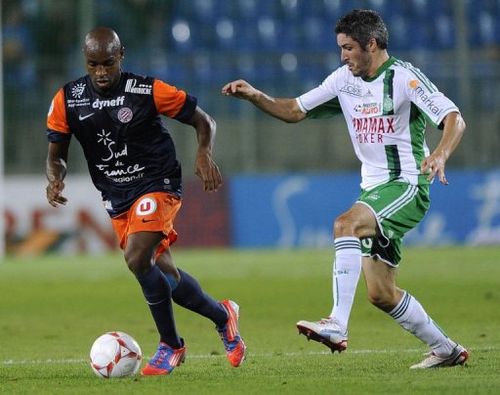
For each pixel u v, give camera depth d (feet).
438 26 320.70
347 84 79.71
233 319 81.15
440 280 179.73
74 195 252.01
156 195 76.95
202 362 87.45
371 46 77.36
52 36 297.94
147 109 77.10
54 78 279.28
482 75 284.00
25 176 268.00
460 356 79.00
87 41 75.61
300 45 315.17
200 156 77.87
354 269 73.46
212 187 77.87
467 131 277.23
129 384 72.28
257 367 82.64
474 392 65.41
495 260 217.15
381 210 75.87
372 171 79.10
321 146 279.08
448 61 286.25
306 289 170.50
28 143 270.67
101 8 302.04
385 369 79.46
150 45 305.32
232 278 189.47
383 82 77.71
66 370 83.30
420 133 78.84
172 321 77.46
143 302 154.92
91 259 238.68
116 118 77.00
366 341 104.94
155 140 77.92
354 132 79.92
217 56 298.56
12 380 77.00
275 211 259.39
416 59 286.25
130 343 76.33
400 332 114.01
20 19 298.76
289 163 278.05
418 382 70.08
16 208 249.34
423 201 78.23
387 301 77.20
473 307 140.56
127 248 75.92
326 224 260.42
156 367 77.20
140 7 307.37
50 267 220.02
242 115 275.80
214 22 313.32
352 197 261.85
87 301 157.17
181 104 77.36
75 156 258.57
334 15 321.11
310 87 287.07
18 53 294.05
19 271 211.61
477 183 263.08
